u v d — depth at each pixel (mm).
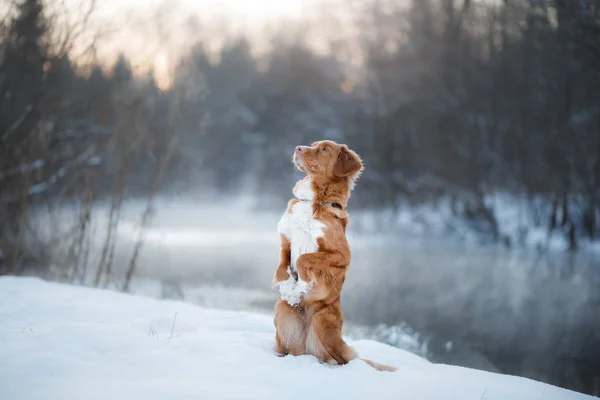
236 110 47531
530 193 24734
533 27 20844
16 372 3559
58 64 10906
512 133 25797
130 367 3842
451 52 28547
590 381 7109
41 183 10922
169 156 12227
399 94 31094
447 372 4445
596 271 16391
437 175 28406
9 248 10336
